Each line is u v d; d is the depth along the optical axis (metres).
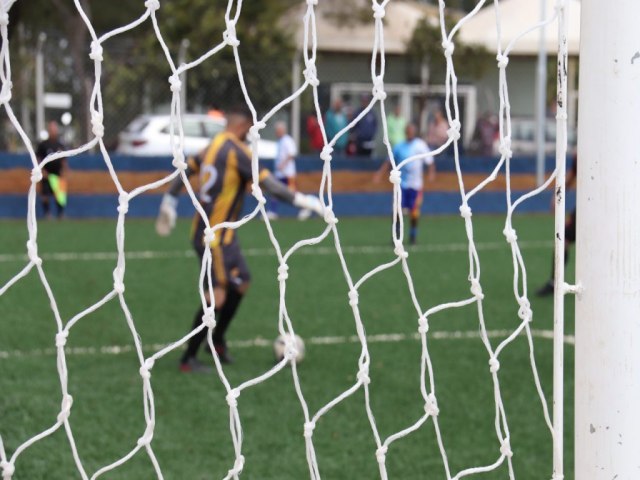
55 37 49.84
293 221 46.16
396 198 6.01
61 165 45.16
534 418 14.31
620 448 5.97
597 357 5.98
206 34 51.03
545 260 33.25
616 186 5.88
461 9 66.06
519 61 56.47
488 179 6.16
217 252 16.45
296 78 49.94
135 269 29.86
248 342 19.67
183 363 16.95
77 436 13.23
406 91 53.22
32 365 17.23
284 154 46.94
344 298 24.92
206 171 16.34
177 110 5.61
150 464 12.34
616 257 5.91
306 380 16.42
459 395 15.46
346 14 55.00
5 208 45.66
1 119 47.47
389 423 14.05
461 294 25.75
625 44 5.82
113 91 48.28
